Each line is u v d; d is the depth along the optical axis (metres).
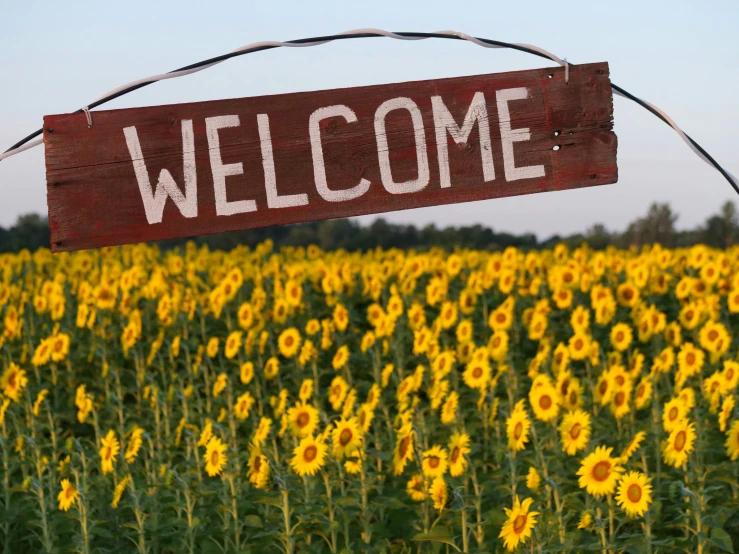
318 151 3.61
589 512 4.65
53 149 3.46
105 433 8.48
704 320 10.60
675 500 5.36
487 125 3.66
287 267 14.13
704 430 5.92
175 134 3.55
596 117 3.68
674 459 4.85
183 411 8.02
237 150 3.58
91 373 10.39
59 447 8.11
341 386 7.29
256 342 9.92
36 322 11.72
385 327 9.44
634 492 4.38
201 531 5.37
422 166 3.64
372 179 3.63
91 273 14.62
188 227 3.56
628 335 9.09
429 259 15.02
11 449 7.38
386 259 17.83
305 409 5.77
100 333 10.52
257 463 5.16
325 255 18.25
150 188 3.53
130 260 17.25
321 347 10.67
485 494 5.63
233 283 10.89
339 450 5.08
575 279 12.01
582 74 3.68
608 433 6.88
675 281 13.87
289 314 11.43
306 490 5.16
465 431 6.92
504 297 12.98
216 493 5.61
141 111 3.53
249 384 9.36
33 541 5.91
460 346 8.62
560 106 3.67
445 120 3.65
